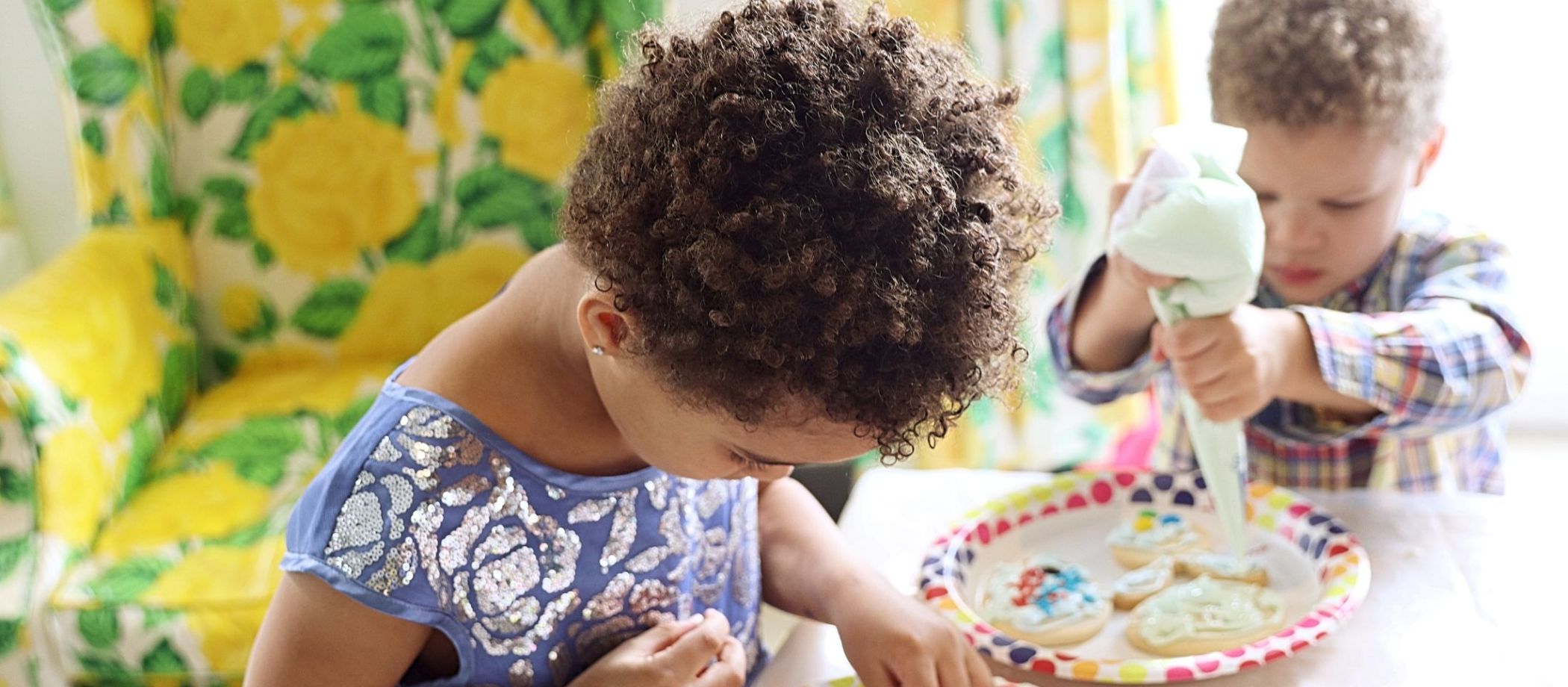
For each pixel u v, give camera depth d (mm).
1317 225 899
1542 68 1767
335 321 1685
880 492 909
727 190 478
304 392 1599
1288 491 826
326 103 1635
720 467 587
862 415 499
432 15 1606
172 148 1658
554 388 630
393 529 602
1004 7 1660
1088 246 1741
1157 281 760
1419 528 803
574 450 646
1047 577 778
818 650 737
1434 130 926
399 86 1628
